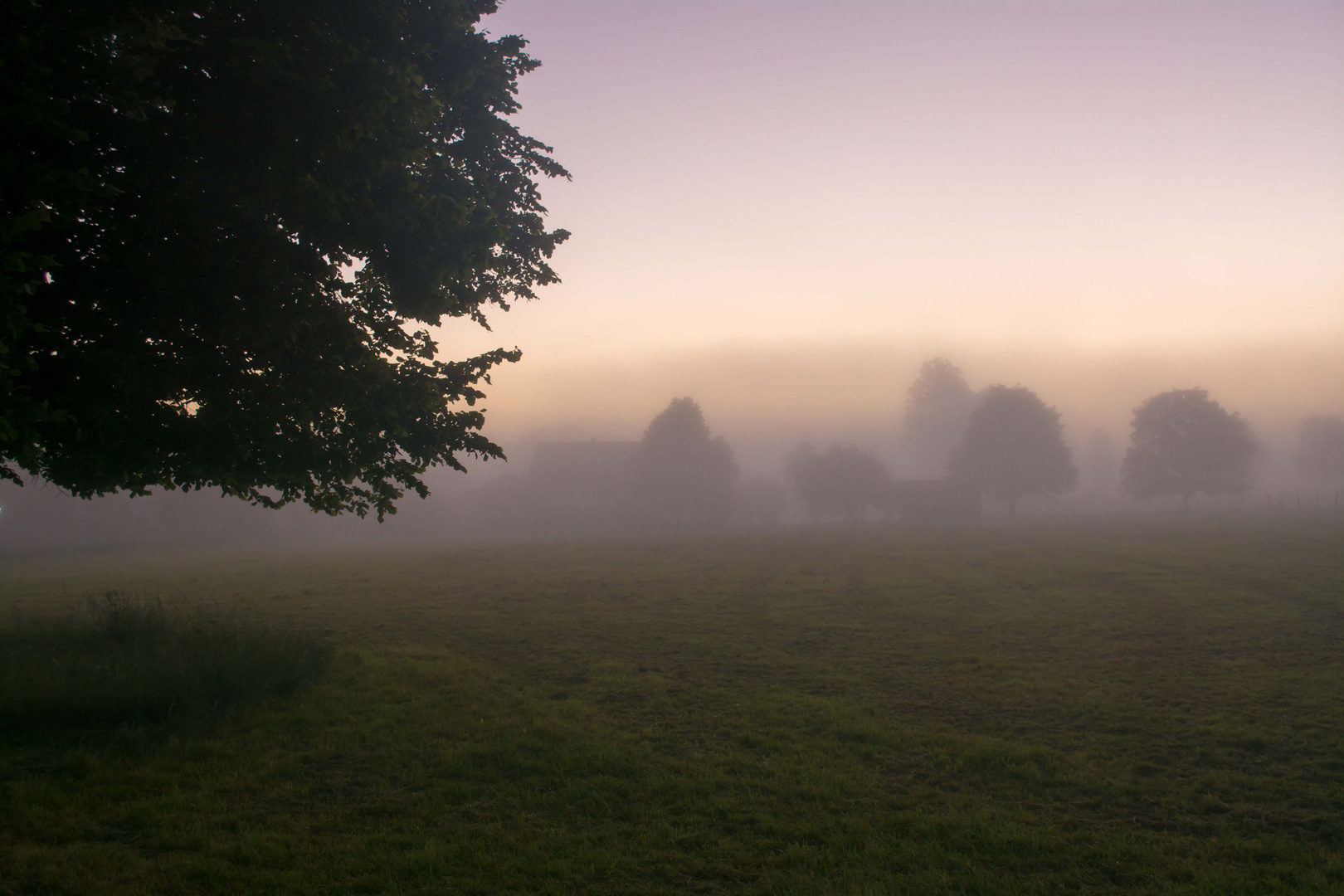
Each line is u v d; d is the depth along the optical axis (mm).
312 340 9281
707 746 9062
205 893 5469
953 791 7641
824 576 28453
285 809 7117
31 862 5859
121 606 16531
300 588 27281
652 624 18266
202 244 8188
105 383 7684
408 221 9195
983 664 13305
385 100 8031
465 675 12836
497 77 12000
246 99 7836
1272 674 11836
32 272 7215
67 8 7062
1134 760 8430
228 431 8453
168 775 7836
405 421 9594
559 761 8469
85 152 7785
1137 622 16734
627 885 5680
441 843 6336
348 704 10742
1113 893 5586
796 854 6168
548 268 13344
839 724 9812
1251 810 7059
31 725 9258
